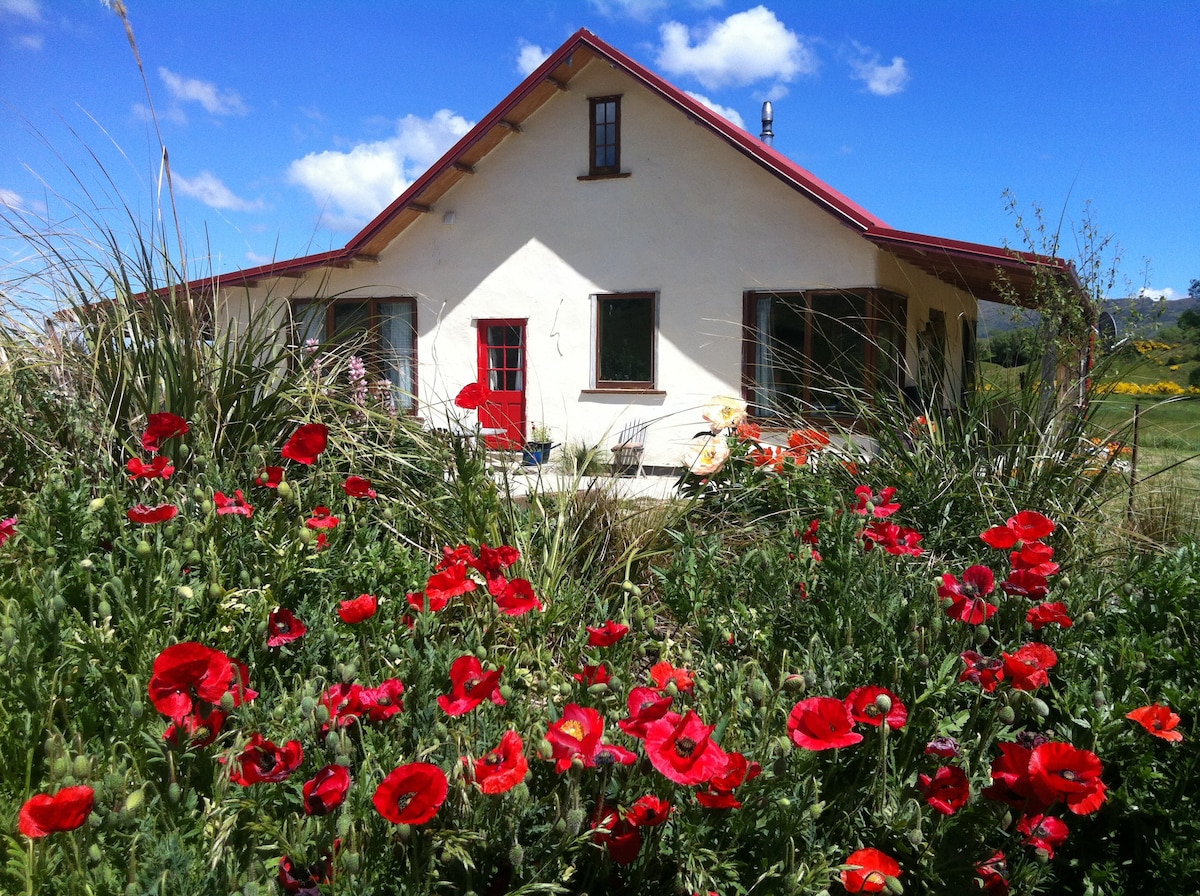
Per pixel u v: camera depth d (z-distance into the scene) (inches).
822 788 64.7
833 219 398.3
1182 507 173.3
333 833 51.1
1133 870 69.4
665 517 143.9
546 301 462.3
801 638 90.4
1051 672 82.0
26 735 56.6
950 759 63.2
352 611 71.7
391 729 63.5
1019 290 399.9
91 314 133.4
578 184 453.4
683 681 69.4
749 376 420.8
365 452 127.6
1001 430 165.0
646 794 56.4
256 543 89.7
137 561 79.0
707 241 427.2
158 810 51.5
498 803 52.8
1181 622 86.4
